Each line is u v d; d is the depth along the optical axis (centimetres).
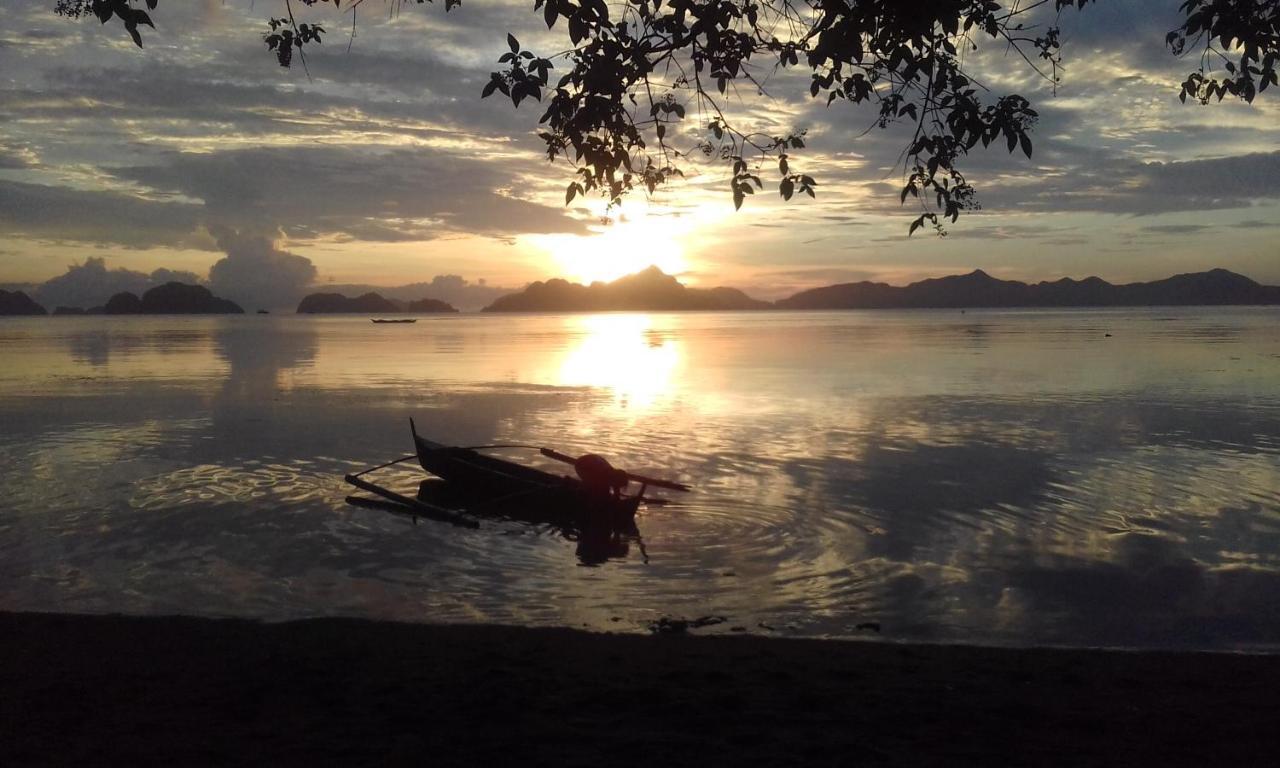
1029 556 1142
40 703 615
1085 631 889
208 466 1747
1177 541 1204
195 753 523
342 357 5162
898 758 523
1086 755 532
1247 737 564
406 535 1254
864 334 8338
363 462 1792
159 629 827
